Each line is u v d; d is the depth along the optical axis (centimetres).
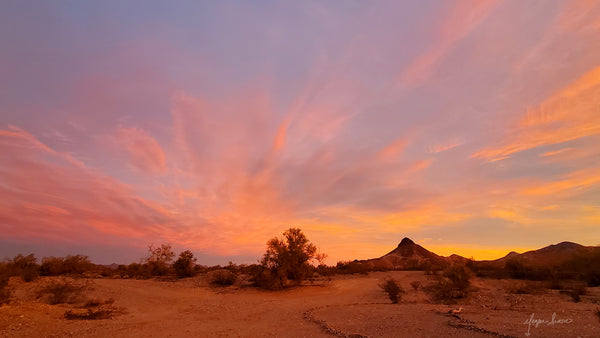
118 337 1181
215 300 2275
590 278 2452
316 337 1124
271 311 1762
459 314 1404
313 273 3572
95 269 4022
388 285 2231
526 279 2766
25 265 2797
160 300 2222
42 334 1221
